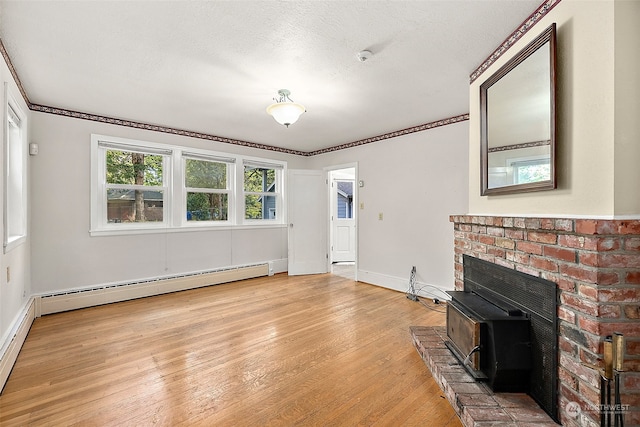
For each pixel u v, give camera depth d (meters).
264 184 5.39
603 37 1.31
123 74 2.50
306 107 3.31
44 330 2.82
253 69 2.42
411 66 2.38
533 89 1.69
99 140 3.61
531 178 1.71
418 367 2.18
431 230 3.90
